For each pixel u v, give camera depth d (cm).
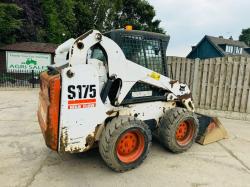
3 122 584
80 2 2473
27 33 1761
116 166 334
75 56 314
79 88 305
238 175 353
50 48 1465
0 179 324
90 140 325
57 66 367
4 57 1420
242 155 426
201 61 745
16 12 1619
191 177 342
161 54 404
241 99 707
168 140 398
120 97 351
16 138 477
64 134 303
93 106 321
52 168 358
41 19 1873
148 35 382
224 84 722
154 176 341
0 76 1323
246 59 687
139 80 368
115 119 336
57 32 1975
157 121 411
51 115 298
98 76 319
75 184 316
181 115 399
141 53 377
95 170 354
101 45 327
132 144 355
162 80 399
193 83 763
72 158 392
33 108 741
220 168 373
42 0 1912
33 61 1404
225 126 620
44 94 352
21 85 1268
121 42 355
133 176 340
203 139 473
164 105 417
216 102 740
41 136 491
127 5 2903
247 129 598
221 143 484
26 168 356
